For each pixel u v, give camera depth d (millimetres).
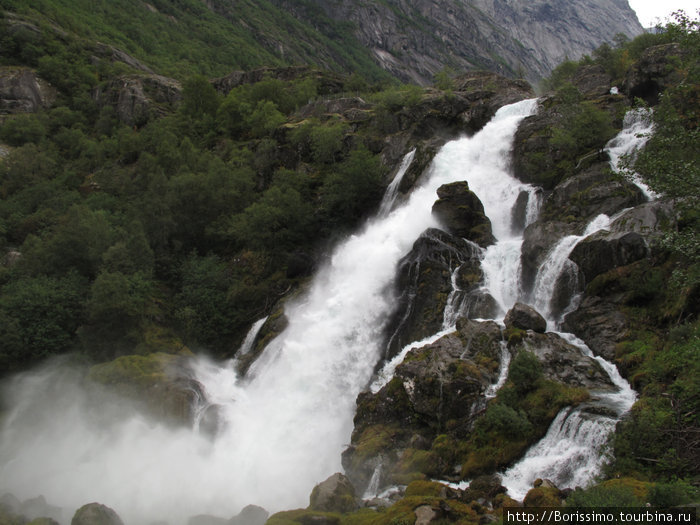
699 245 21609
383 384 30859
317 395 35250
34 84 111812
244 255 52125
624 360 24016
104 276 41594
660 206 28656
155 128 84688
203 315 46250
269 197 52344
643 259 27469
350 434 31875
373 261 42500
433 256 37031
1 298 43562
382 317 37281
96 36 143500
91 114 112938
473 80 71375
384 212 51719
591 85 56000
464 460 22906
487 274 35094
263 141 66500
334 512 21031
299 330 39906
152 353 39656
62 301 43062
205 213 56000
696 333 21719
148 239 51781
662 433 18688
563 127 43344
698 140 23656
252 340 44000
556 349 25547
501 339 27172
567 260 30500
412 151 54219
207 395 36281
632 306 26672
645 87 44688
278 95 83938
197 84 93000
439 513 17781
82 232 48375
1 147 90250
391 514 18141
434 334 32750
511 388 23969
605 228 30547
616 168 36125
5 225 61406
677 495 15391
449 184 41094
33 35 123125
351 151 56281
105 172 74938
